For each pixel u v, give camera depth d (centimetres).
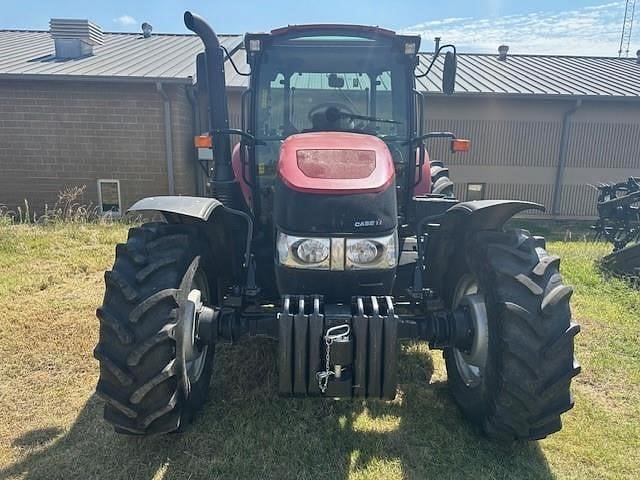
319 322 240
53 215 918
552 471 257
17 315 436
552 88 1130
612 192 854
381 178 277
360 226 265
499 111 1123
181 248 269
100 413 301
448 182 609
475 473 254
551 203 1171
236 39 1332
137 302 246
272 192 362
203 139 382
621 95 1079
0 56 1131
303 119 375
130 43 1351
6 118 987
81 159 1002
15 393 322
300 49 372
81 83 970
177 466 254
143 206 262
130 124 985
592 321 452
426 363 374
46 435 279
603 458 267
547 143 1141
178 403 255
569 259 666
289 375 244
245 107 378
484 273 271
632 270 580
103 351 242
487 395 264
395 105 379
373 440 278
